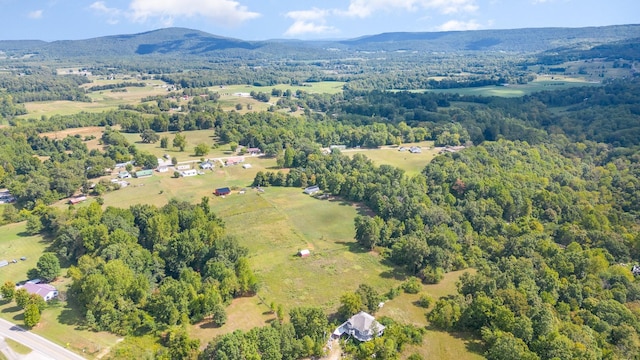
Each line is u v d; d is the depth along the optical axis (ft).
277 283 451.12
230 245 488.85
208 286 401.29
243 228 588.09
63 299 407.03
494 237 540.11
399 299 418.10
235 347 313.73
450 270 475.72
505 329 344.49
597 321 356.38
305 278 463.01
